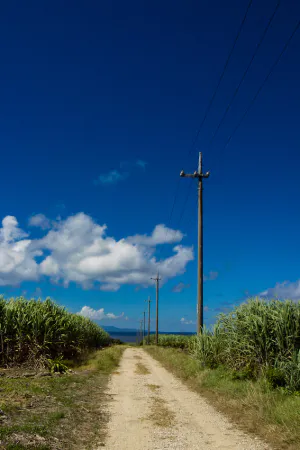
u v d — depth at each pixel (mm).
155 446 6707
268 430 7414
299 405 7816
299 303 11391
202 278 20734
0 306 17219
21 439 6121
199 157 22375
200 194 21969
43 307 18641
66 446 6352
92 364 19734
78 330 22938
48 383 12422
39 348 16641
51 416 7992
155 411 9695
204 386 13094
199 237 21297
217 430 7809
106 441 6949
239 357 12398
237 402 9844
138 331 117062
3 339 16453
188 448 6602
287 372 9969
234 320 12711
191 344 20266
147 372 18891
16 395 9805
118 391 12805
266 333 11312
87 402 10344
